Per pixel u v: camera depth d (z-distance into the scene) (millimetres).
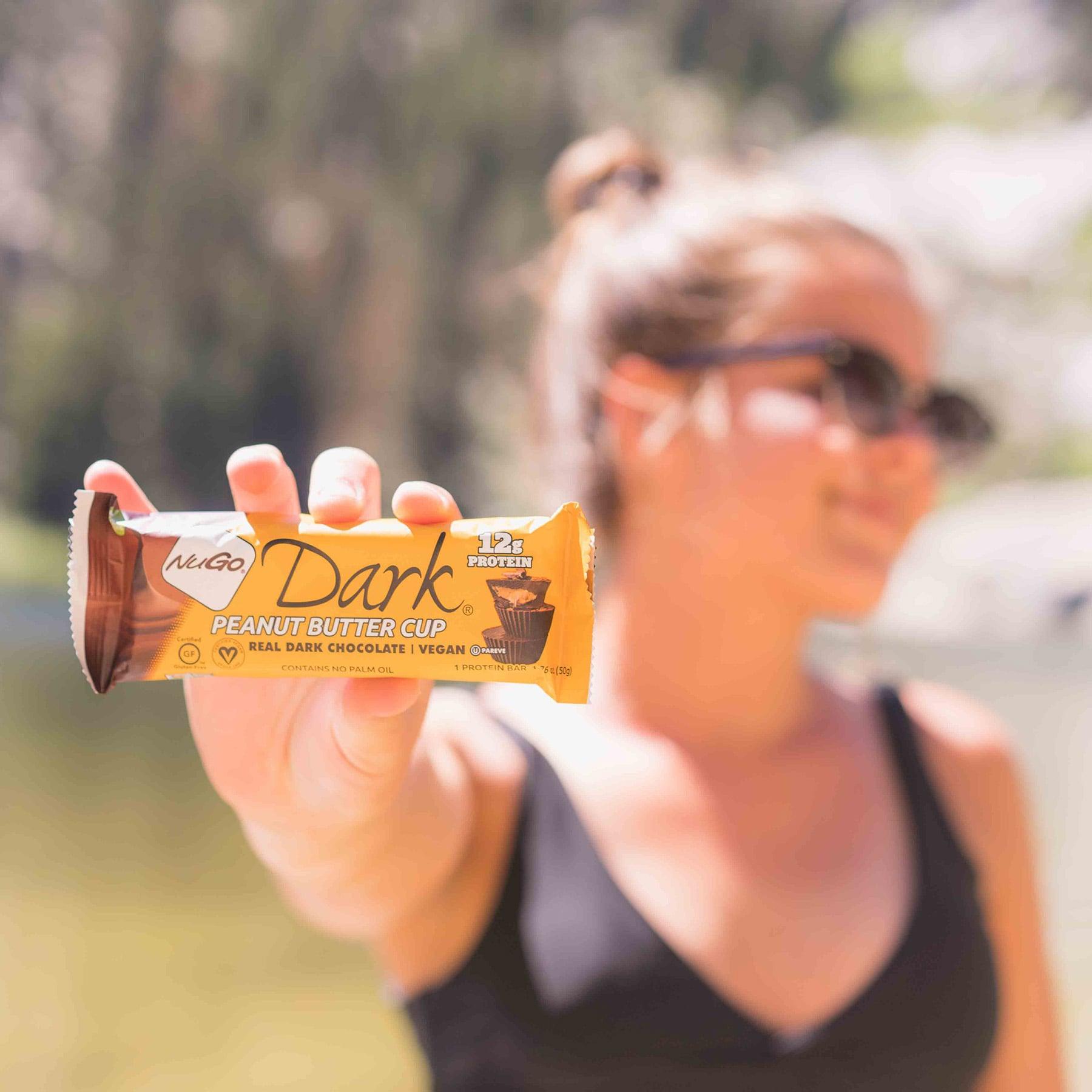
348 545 800
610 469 1385
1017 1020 1373
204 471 15773
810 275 1317
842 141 19094
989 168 18750
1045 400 16375
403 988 1232
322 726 776
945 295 1595
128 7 15039
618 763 1265
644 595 1335
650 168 1526
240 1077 2025
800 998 1162
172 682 6176
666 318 1335
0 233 15195
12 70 14984
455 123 15805
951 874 1297
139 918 2736
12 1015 2207
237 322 15711
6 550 13320
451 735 1258
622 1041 1133
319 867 936
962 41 20109
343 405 16000
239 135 15344
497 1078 1156
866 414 1281
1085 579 11453
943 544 12578
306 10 15109
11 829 3377
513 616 801
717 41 18797
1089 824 3721
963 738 1426
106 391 15383
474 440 14812
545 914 1185
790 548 1269
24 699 5555
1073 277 17734
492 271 15727
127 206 15359
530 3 16281
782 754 1310
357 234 15750
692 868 1206
